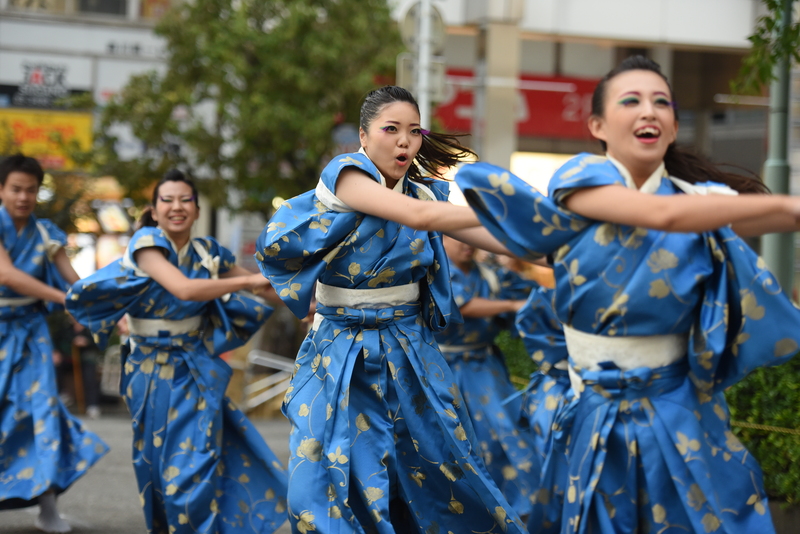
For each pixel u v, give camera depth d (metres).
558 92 25.66
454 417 4.48
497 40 19.69
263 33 18.09
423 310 4.74
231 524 6.16
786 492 6.12
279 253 4.43
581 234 3.76
